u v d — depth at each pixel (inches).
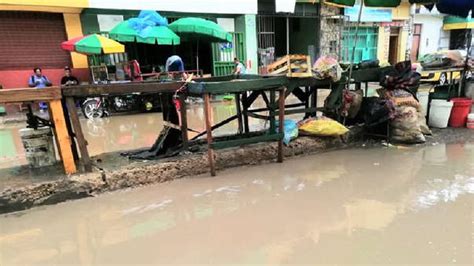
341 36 587.2
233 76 206.7
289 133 192.9
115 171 152.6
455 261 92.3
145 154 178.4
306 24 581.6
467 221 113.0
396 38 671.8
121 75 355.3
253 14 492.7
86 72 398.6
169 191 149.4
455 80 277.7
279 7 458.6
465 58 248.4
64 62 391.5
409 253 96.5
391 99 205.6
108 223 123.4
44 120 163.2
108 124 306.8
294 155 192.7
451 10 232.5
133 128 287.3
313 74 190.4
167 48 453.4
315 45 571.5
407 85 204.1
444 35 722.8
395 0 223.1
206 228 116.6
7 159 201.5
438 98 242.7
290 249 101.4
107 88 148.6
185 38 403.9
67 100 144.7
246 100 204.5
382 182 150.1
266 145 187.5
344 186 147.7
